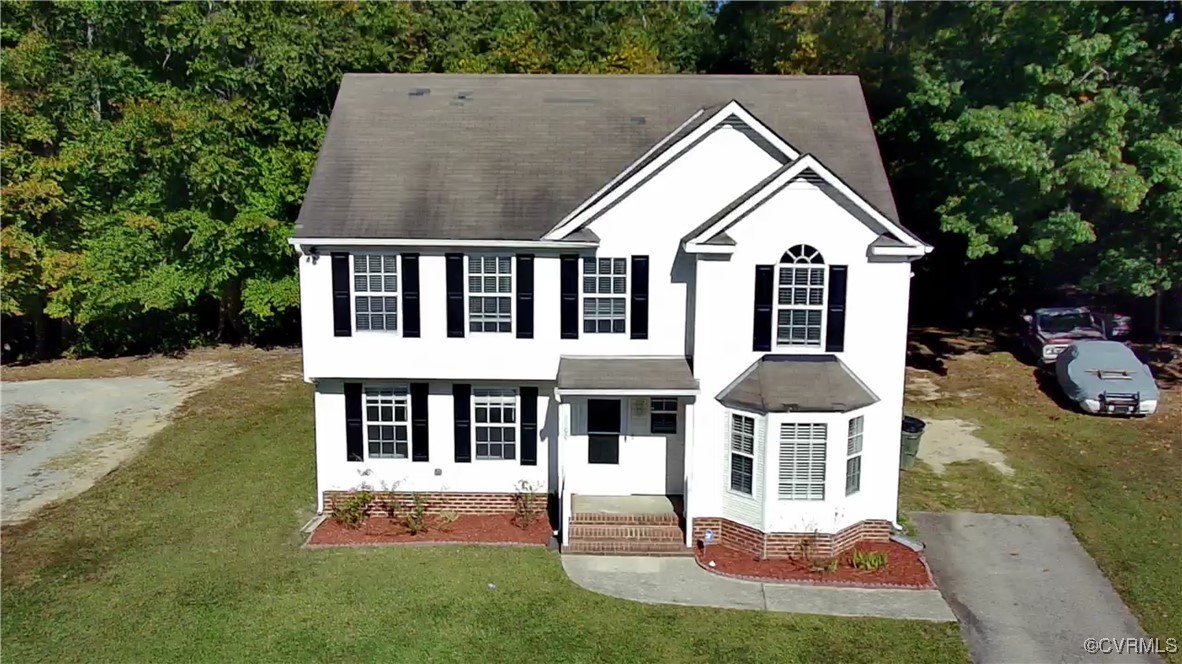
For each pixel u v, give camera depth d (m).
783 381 17.61
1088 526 18.98
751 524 17.83
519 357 19.03
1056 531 18.83
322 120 37.75
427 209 19.02
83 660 14.02
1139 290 26.48
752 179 18.28
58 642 14.55
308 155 36.38
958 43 30.11
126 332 38.97
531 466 19.66
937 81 29.19
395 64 38.84
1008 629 15.16
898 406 18.06
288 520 19.55
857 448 17.97
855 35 37.56
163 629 14.91
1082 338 30.27
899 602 16.05
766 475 17.45
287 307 37.53
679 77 22.06
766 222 17.48
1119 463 22.25
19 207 34.12
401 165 20.02
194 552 17.94
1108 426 25.03
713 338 17.89
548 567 17.23
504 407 19.55
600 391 17.66
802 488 17.59
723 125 18.08
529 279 18.78
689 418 17.86
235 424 26.80
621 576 16.94
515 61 40.09
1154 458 22.45
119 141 35.03
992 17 28.84
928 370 31.25
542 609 15.62
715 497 18.23
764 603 15.98
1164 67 26.92
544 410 19.45
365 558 17.56
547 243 18.33
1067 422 25.53
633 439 19.62
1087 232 26.03
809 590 16.48
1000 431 25.02
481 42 43.22
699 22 52.38
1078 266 35.31
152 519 19.70
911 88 31.89
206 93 37.59
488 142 20.55
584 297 18.83
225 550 18.02
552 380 19.02
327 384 19.48
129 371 34.75
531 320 18.91
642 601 15.98
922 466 22.52
